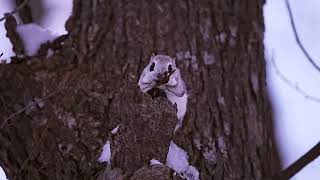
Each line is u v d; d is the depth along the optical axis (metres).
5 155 2.30
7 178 2.30
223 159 2.33
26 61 2.30
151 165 2.15
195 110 2.34
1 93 2.29
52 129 2.28
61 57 2.32
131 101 2.16
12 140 2.29
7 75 2.30
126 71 2.33
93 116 2.28
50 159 2.28
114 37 2.35
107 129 2.27
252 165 2.35
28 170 2.29
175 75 2.27
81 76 2.30
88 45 2.34
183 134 2.32
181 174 2.23
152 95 2.24
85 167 2.26
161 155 2.16
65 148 2.28
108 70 2.33
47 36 2.33
